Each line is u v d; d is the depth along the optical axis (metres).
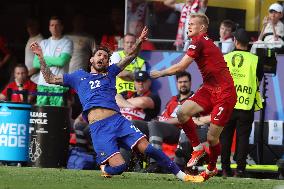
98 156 27.23
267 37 38.44
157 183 26.59
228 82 28.61
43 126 36.31
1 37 49.00
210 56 28.48
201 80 38.56
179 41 39.34
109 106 27.19
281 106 37.91
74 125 37.53
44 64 27.75
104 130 27.03
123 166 27.03
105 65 27.69
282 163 35.22
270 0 38.56
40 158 36.31
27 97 38.31
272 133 37.00
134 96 37.75
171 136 35.91
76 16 44.03
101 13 49.91
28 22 44.09
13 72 45.09
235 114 34.31
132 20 40.00
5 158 36.59
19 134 36.66
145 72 36.81
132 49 27.81
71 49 41.22
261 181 29.98
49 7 51.25
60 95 38.34
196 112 28.92
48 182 25.75
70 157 36.44
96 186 24.61
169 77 38.56
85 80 27.59
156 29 39.69
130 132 26.98
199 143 29.36
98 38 49.50
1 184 24.48
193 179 27.64
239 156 34.44
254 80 34.84
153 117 37.62
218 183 27.78
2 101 36.75
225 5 38.91
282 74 37.94
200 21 28.69
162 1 39.66
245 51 35.16
